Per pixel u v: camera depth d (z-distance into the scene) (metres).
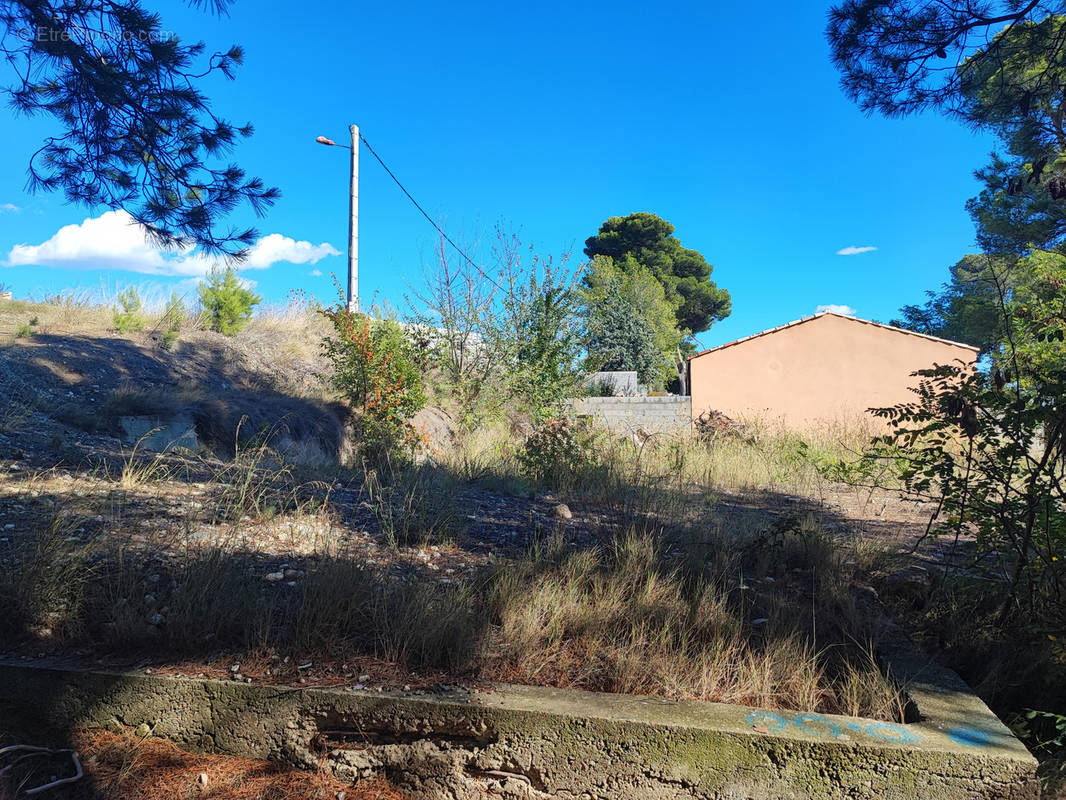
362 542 4.18
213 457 6.80
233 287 12.92
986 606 3.64
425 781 2.53
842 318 16.86
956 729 2.46
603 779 2.44
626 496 6.31
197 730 2.65
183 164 6.79
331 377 10.20
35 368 7.92
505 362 13.53
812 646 3.11
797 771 2.35
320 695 2.59
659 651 3.03
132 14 5.93
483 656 2.93
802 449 10.64
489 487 6.76
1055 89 5.97
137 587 3.14
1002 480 3.68
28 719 2.71
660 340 31.28
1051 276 7.09
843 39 6.07
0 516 3.74
